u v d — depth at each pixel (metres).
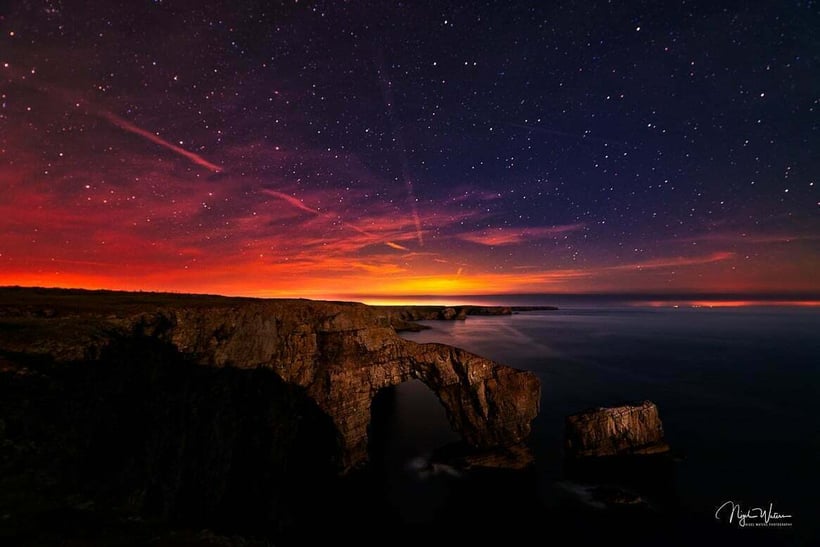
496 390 38.25
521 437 38.12
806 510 29.81
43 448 14.72
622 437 38.19
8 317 25.25
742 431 45.44
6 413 15.05
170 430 22.91
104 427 18.75
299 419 34.47
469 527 27.56
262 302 39.28
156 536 11.58
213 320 30.83
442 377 39.00
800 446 41.06
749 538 26.75
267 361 33.59
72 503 12.50
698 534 27.03
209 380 28.06
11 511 11.18
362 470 35.16
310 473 33.88
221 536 12.70
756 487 32.91
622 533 27.08
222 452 26.91
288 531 26.83
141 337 25.95
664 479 33.94
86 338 22.06
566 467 35.88
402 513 29.09
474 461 35.88
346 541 26.02
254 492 28.23
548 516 28.73
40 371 18.20
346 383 36.44
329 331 37.81
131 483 18.42
